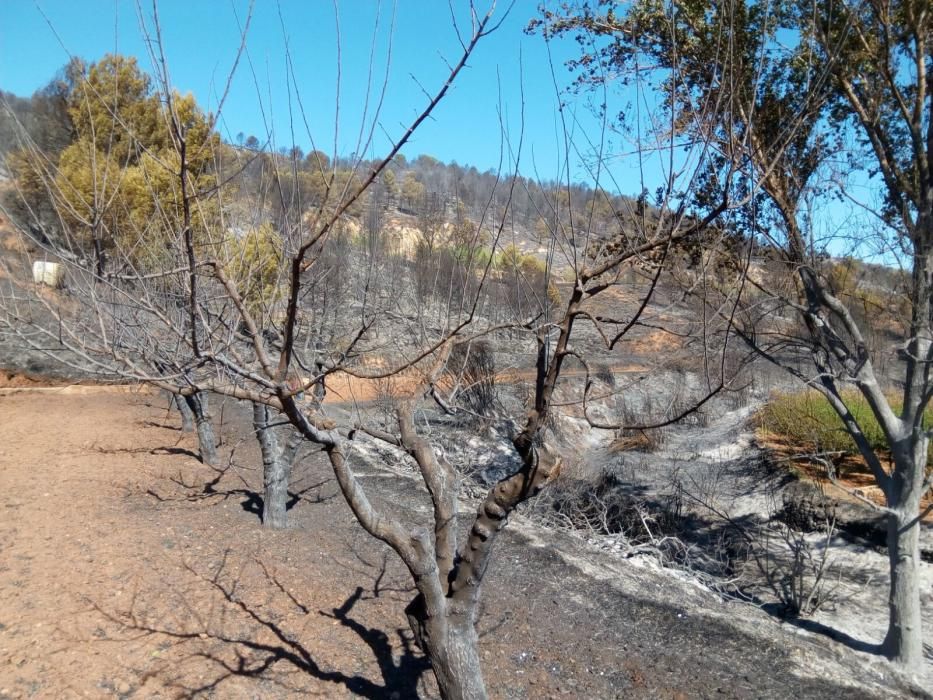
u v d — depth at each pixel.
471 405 10.19
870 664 5.58
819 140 5.63
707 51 4.89
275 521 6.55
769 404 13.90
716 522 9.85
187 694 3.76
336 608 5.02
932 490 9.29
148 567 5.34
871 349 6.43
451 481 3.44
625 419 12.69
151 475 8.00
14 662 3.87
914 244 5.65
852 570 8.39
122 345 3.75
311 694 3.92
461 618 3.20
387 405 8.95
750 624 5.60
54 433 9.79
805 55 5.26
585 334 8.89
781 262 5.94
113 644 4.18
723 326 5.52
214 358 2.72
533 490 3.00
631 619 5.48
